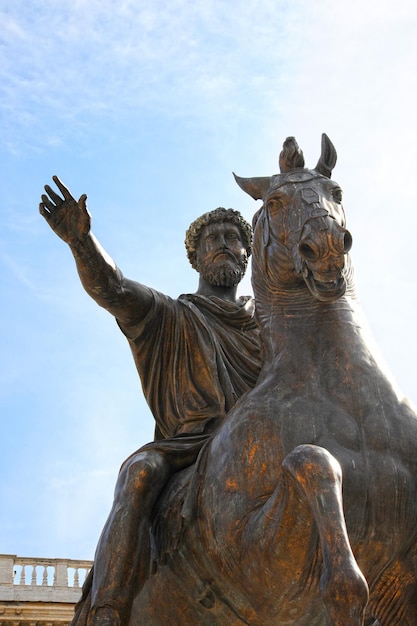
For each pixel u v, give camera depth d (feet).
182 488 13.65
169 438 14.37
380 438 12.51
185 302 15.67
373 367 13.03
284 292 13.69
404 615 12.29
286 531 11.97
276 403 12.91
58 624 61.87
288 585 12.24
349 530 12.14
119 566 13.14
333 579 10.75
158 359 15.42
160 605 13.75
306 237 12.54
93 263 14.57
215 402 14.93
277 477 12.51
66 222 14.37
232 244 16.34
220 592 13.28
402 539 12.30
